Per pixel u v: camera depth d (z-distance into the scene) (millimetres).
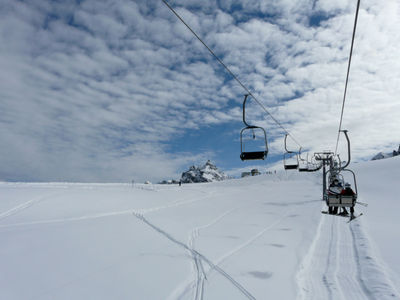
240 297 4762
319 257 7223
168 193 34656
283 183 58188
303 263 6617
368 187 37906
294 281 5449
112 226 12312
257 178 78062
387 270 5785
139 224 12945
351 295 4793
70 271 6125
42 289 5172
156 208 21547
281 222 13039
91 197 24766
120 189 36344
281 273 5918
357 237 9281
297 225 12039
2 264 6648
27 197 22953
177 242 8930
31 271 6145
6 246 8445
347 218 14188
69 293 4973
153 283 5418
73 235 10078
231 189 45375
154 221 13773
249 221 13555
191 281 5527
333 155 24844
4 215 16891
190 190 41156
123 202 23609
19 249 8055
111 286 5270
